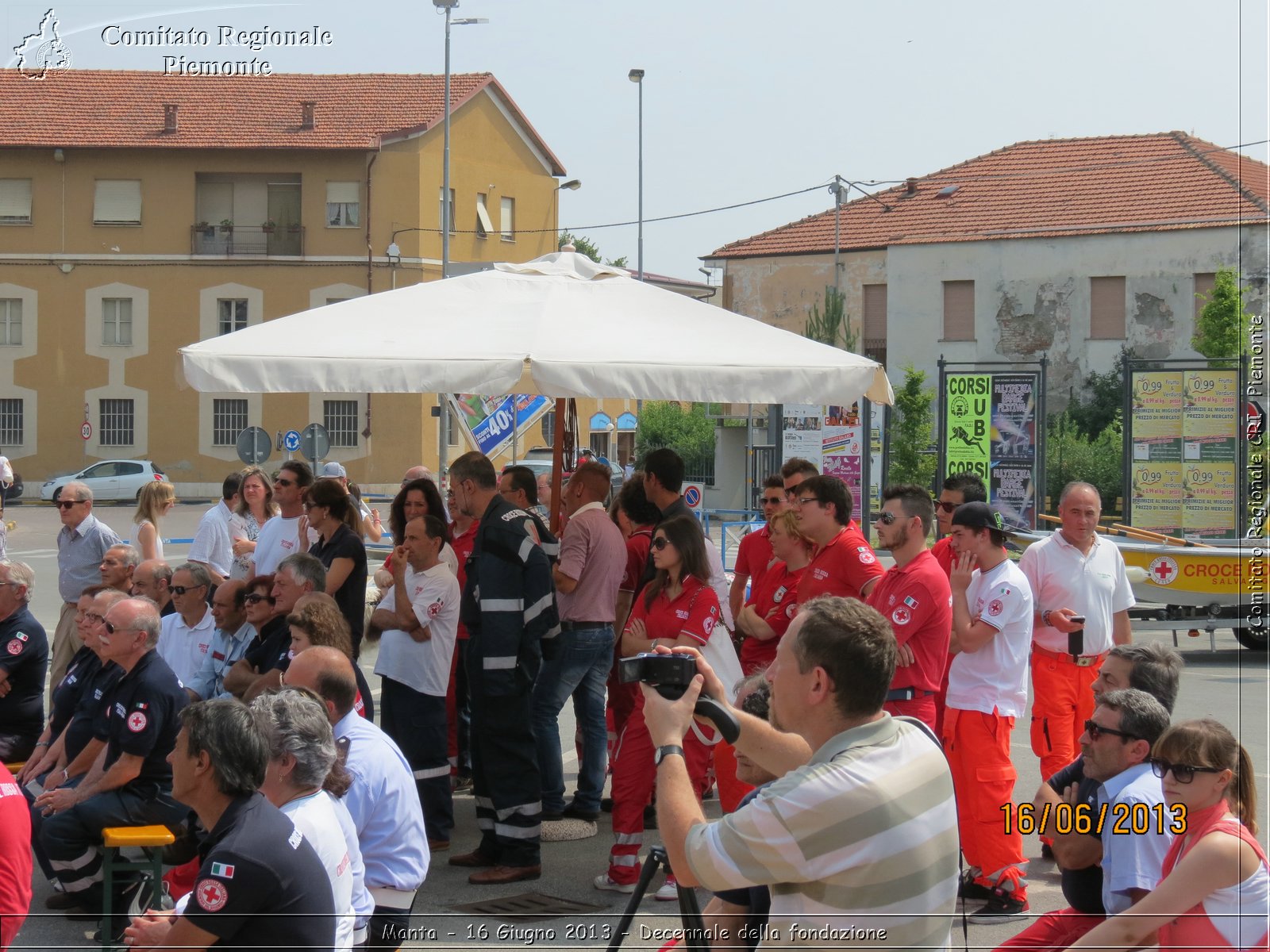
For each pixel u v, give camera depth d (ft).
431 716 21.58
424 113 132.16
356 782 14.62
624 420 130.00
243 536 32.35
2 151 132.36
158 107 133.59
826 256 134.51
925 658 17.95
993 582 18.48
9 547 88.22
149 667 18.99
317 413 134.10
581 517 23.12
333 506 23.18
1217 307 95.04
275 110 133.08
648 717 9.99
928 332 122.83
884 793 8.88
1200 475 65.31
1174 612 44.09
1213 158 119.14
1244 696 36.70
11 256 133.90
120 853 18.70
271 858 11.35
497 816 19.89
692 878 9.29
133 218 133.08
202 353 20.99
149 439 134.92
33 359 135.03
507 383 21.17
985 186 129.18
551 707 23.18
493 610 19.98
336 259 131.54
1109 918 12.22
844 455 76.95
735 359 22.08
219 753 11.62
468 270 43.91
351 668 15.24
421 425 133.28
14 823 13.26
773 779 10.94
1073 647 21.26
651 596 19.74
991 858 18.26
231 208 133.18
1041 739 21.62
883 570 19.95
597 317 23.53
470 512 20.92
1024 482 70.23
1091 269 115.44
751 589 24.53
